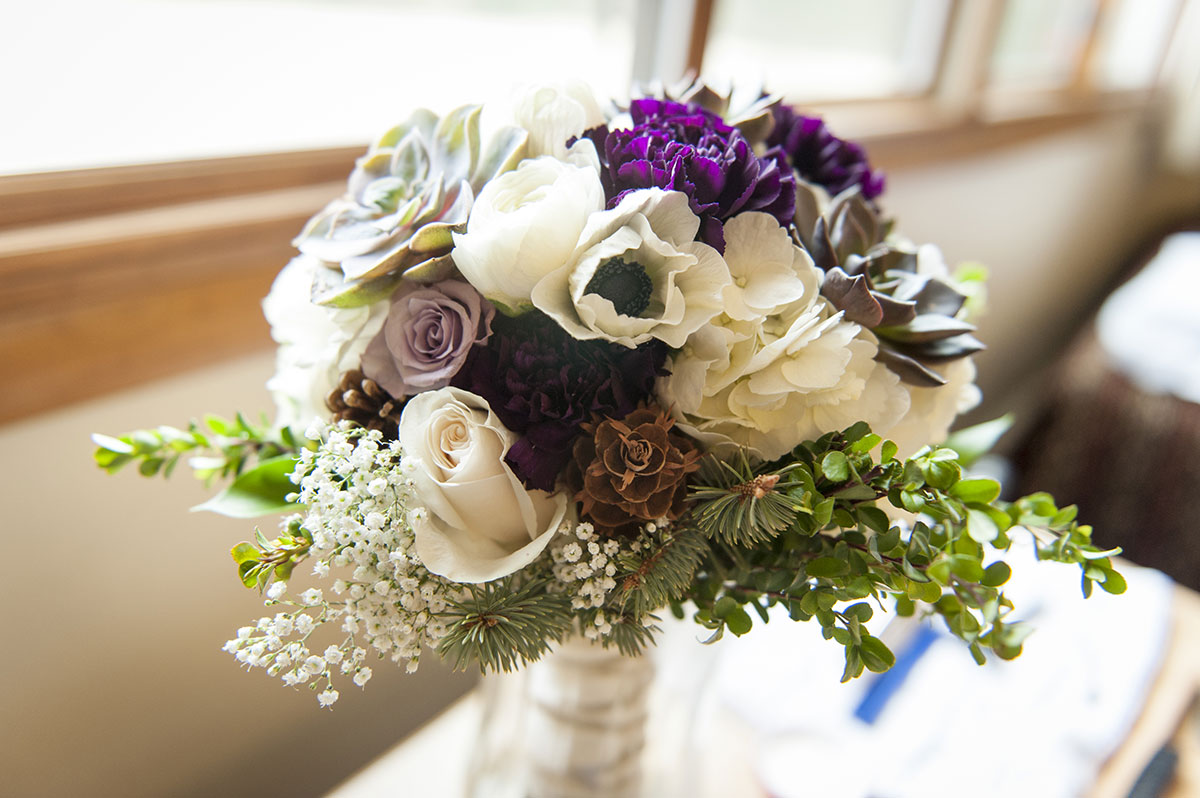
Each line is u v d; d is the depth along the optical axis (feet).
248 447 1.54
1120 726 1.93
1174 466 3.99
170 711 1.88
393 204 1.32
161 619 1.82
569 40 2.52
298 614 1.22
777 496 1.17
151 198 1.69
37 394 1.55
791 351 1.21
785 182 1.26
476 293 1.22
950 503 1.17
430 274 1.23
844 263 1.34
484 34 2.29
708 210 1.22
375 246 1.25
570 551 1.20
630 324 1.16
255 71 1.89
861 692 2.03
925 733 1.93
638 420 1.21
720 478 1.25
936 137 3.47
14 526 1.60
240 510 1.38
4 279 1.48
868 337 1.27
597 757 1.56
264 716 2.02
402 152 1.35
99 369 1.61
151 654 1.83
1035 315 5.22
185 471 1.78
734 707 2.01
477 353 1.23
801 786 1.79
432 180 1.29
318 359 1.34
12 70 1.62
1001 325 4.86
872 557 1.20
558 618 1.24
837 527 1.26
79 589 1.70
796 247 1.27
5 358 1.50
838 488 1.23
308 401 1.40
